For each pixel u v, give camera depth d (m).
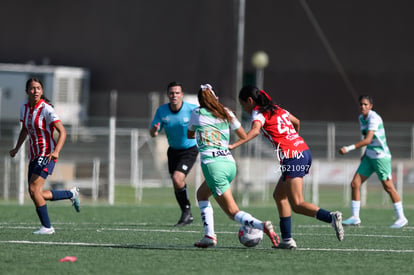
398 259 23.41
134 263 21.50
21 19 99.25
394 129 73.00
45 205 29.31
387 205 62.16
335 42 104.50
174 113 36.22
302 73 103.69
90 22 99.88
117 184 63.12
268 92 102.75
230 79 99.88
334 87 104.62
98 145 63.97
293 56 103.31
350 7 105.50
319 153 71.31
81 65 99.25
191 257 22.94
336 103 104.56
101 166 63.75
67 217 40.75
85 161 63.59
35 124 28.14
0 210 45.41
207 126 24.20
